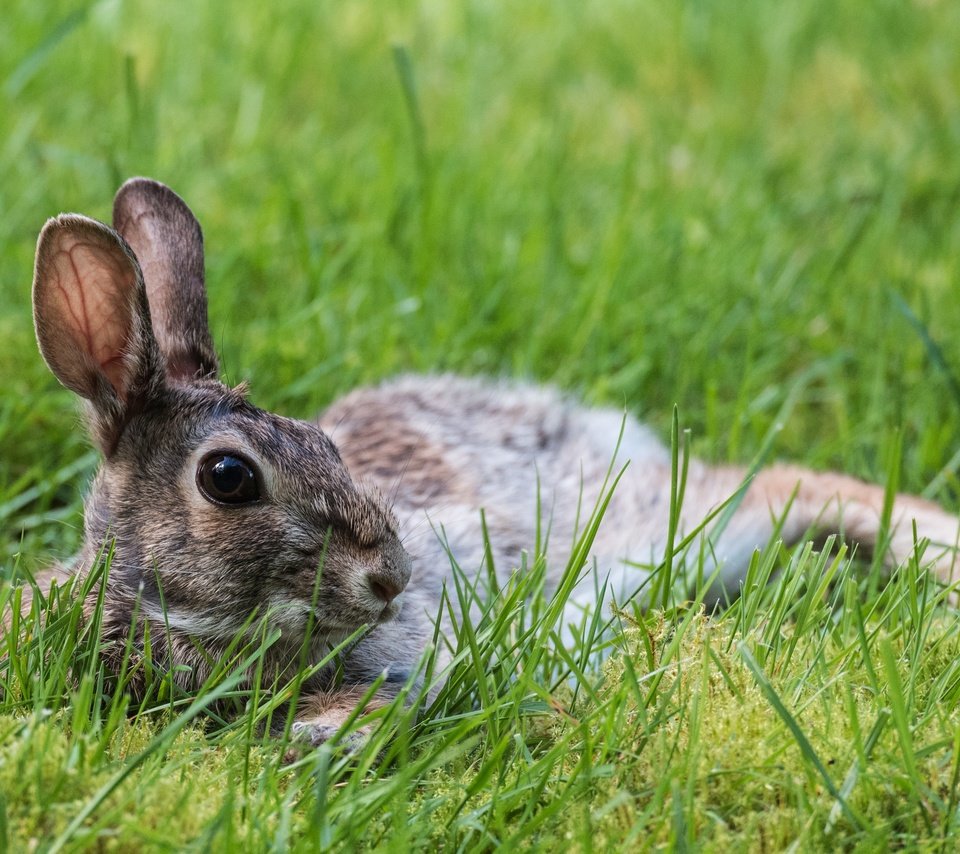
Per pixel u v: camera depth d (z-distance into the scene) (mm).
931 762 6469
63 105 16422
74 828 5656
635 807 6352
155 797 6031
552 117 18484
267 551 7160
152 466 7477
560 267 13617
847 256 13797
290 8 20203
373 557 7211
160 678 7199
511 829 6191
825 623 7758
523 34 21203
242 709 7234
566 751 6574
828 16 21516
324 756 5957
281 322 11969
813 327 13195
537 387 11234
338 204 14672
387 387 11062
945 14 21703
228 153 16297
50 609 7184
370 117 17812
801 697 6961
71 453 10547
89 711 6773
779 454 11625
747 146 17828
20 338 11438
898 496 10070
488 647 7297
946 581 9352
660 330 12578
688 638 7418
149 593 7328
